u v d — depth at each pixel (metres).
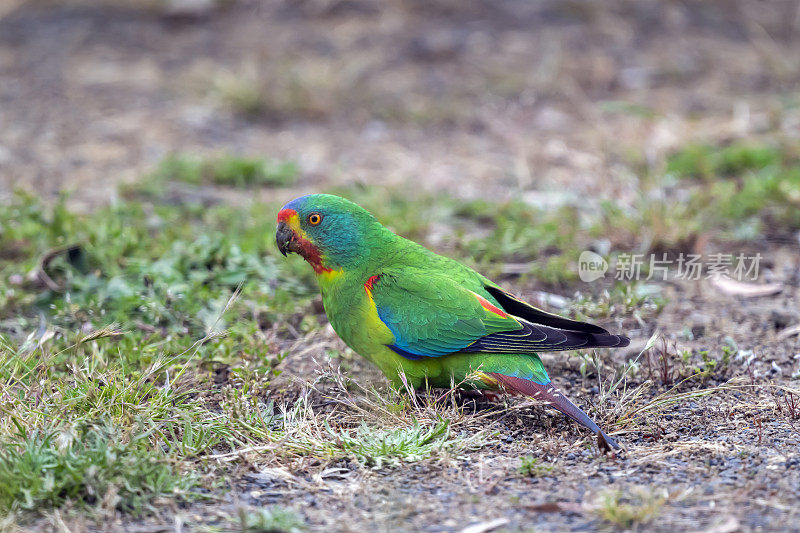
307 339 9.92
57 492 6.38
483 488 6.79
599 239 12.92
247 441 7.58
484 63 21.72
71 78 21.11
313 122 19.19
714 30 23.41
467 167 16.55
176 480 6.69
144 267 10.88
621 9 24.05
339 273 8.75
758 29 23.31
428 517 6.36
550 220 13.47
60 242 11.41
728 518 6.18
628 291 10.99
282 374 9.15
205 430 7.52
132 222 12.73
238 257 11.25
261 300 10.42
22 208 12.27
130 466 6.56
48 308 10.41
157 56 22.61
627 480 6.88
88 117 18.86
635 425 7.97
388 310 8.41
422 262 8.77
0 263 11.54
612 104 19.12
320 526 6.25
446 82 20.86
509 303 8.70
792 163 15.62
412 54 22.19
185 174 15.38
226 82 19.89
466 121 19.03
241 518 6.15
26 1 25.55
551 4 24.20
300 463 7.18
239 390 8.34
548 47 22.38
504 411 8.11
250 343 9.30
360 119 19.22
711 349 9.73
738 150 15.87
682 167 15.74
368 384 8.95
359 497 6.70
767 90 20.05
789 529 6.02
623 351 9.66
